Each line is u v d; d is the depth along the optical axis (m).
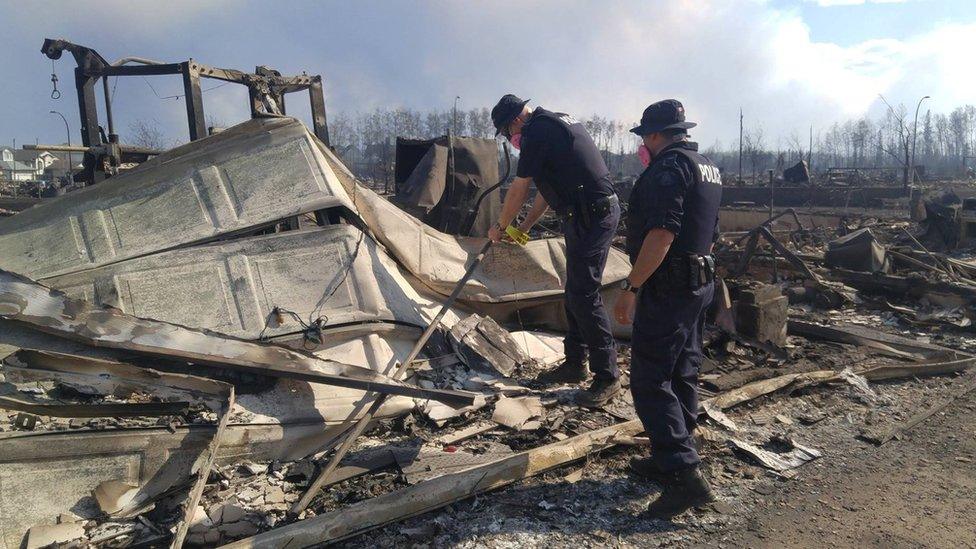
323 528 2.53
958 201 15.80
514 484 3.09
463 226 6.77
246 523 2.65
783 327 5.48
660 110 2.88
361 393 3.65
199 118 6.96
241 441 3.13
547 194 4.05
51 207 4.24
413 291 4.70
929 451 3.59
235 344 3.22
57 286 3.86
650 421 2.83
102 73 7.21
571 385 4.45
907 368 4.78
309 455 3.34
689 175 2.71
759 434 3.76
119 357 3.01
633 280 2.74
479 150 6.87
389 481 3.07
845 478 3.27
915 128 28.84
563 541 2.65
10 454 2.53
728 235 11.65
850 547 2.65
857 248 8.31
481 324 4.75
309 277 4.06
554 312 5.50
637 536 2.71
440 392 3.46
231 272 3.96
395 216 4.84
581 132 3.93
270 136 4.47
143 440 2.77
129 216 4.20
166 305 3.86
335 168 4.79
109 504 2.66
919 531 2.78
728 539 2.70
